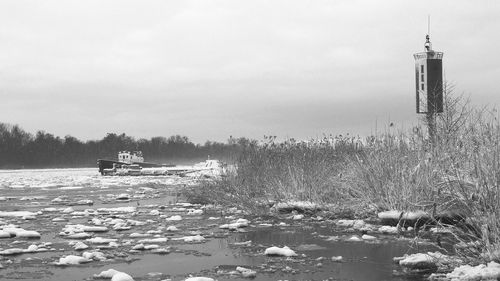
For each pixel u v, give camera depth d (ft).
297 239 32.50
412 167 36.73
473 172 26.43
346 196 43.16
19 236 34.27
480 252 22.94
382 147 40.45
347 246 29.58
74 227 37.81
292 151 51.37
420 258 23.94
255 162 52.03
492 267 20.89
